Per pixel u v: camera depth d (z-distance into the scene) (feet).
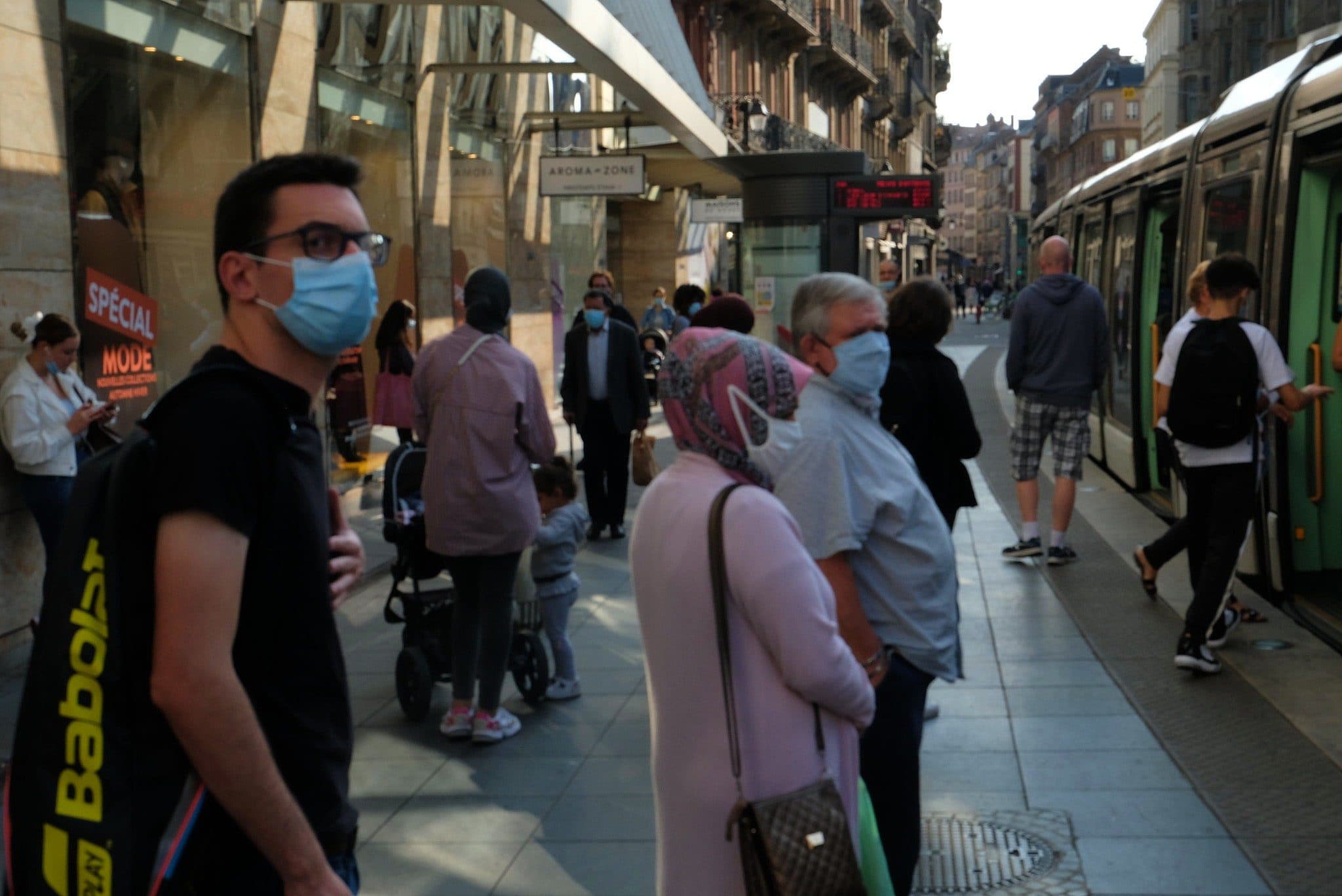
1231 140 28.66
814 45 150.20
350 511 38.50
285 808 6.08
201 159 31.07
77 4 26.05
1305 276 24.14
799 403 11.10
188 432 5.99
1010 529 33.01
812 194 44.16
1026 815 15.11
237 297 6.65
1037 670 20.79
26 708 6.01
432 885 13.87
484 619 18.25
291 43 35.27
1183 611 24.03
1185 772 16.22
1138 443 37.91
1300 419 24.14
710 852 8.25
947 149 343.87
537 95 60.18
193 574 5.86
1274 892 12.95
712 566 8.10
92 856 5.82
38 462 22.63
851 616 10.85
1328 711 18.21
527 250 60.23
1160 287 38.24
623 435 33.63
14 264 23.72
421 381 18.29
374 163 41.98
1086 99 417.08
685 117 51.75
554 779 16.97
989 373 91.25
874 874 9.53
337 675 6.68
